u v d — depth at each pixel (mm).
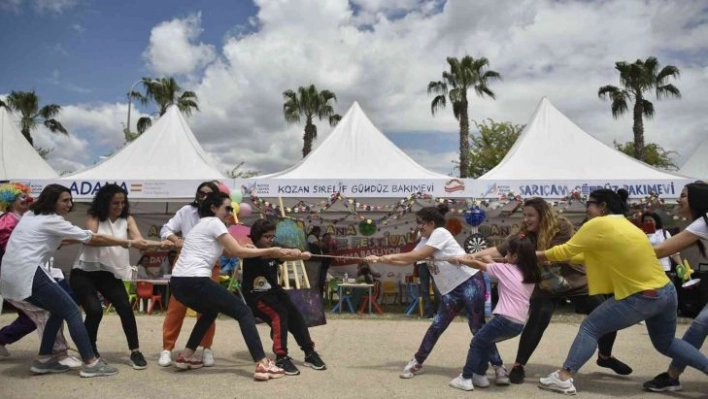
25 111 36844
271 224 5754
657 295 4695
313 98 36750
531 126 14273
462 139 31562
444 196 11633
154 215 12891
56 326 5324
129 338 5684
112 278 5676
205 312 5445
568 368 4906
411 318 10195
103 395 4711
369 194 11695
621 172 12844
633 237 4734
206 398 4660
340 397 4738
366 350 6934
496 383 5219
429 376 5543
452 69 31609
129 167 13109
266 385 5102
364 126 14180
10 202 5770
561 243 5406
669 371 5086
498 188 11664
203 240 5359
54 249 5281
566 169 12922
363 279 11562
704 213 4762
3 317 9531
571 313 10781
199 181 11664
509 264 5039
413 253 5395
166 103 37219
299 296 6152
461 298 5395
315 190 11688
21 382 5094
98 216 5637
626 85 31109
